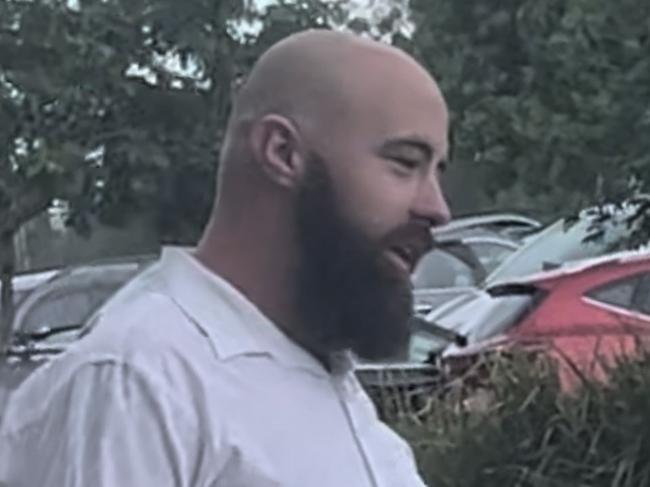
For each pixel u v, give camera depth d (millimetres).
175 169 9492
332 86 2303
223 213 2355
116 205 9703
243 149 2334
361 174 2297
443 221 2346
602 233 8023
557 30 6676
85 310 12055
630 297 9742
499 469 6152
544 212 7457
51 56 9844
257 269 2318
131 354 2193
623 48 6609
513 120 6777
